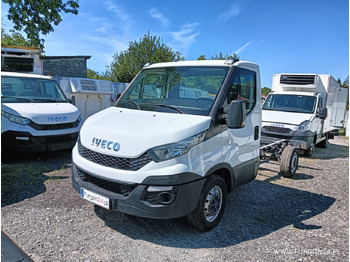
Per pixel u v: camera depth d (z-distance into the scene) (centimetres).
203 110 361
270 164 787
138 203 305
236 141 400
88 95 990
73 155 379
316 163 858
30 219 375
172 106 380
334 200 526
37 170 576
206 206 356
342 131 1998
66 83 936
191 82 403
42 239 330
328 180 662
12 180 511
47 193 464
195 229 365
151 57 2862
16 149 599
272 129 859
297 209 473
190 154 319
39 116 614
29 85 707
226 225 393
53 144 627
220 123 362
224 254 321
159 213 304
